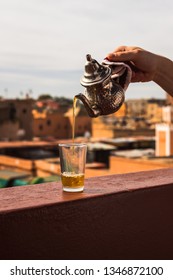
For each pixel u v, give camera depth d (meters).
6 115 24.44
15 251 0.56
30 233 0.57
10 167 13.14
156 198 0.73
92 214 0.64
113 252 0.67
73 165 0.65
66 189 0.66
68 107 33.34
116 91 0.65
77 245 0.63
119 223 0.68
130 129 23.33
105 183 0.74
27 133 25.20
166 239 0.76
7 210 0.55
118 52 0.70
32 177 10.98
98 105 0.65
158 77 0.75
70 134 28.30
